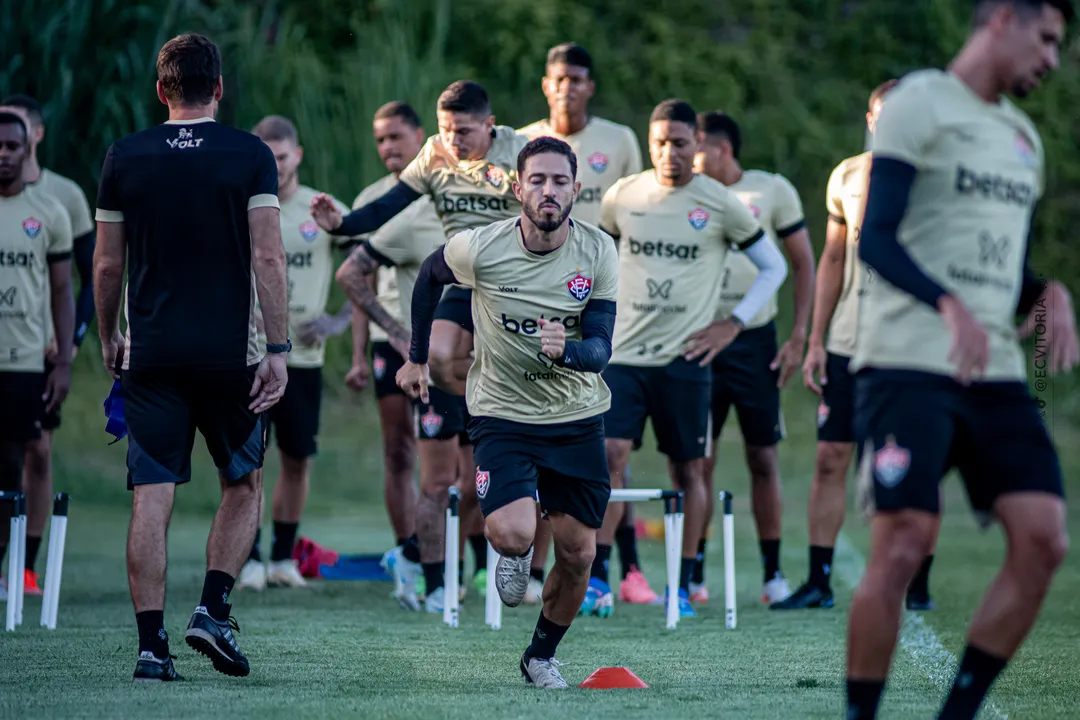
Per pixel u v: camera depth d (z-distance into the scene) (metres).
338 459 52.72
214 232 16.48
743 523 45.12
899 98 12.59
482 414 16.77
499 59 68.56
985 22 12.70
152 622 16.50
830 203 26.72
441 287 17.55
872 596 12.34
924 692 16.72
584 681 17.00
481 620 24.11
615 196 26.23
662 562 35.91
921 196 12.59
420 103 64.25
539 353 16.23
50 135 59.00
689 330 25.86
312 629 22.20
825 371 27.06
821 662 19.09
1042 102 72.31
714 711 14.80
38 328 27.12
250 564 28.88
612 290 16.64
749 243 26.09
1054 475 12.58
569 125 29.20
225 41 63.62
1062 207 70.50
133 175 16.45
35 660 18.16
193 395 16.81
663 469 52.91
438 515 25.62
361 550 36.25
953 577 32.50
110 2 60.81
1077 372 62.78
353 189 62.53
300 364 29.39
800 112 69.56
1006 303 12.71
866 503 12.60
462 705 15.05
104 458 49.41
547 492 16.69
